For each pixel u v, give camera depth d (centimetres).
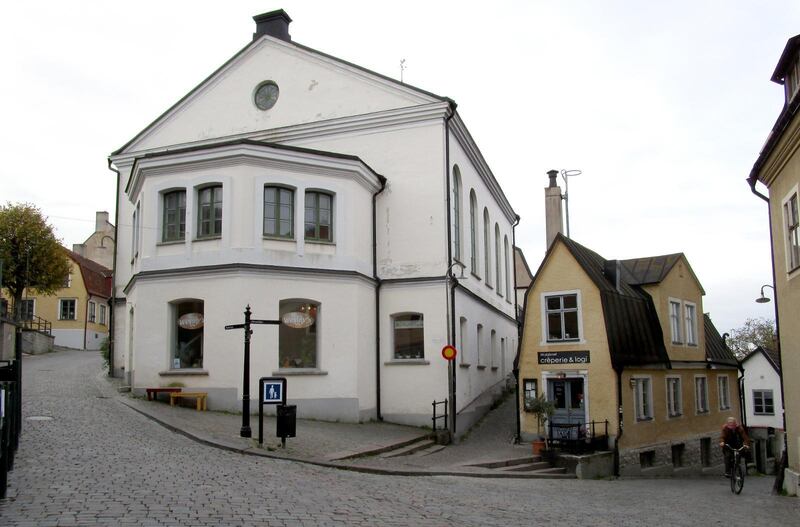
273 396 1703
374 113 2738
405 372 2548
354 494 1214
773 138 1680
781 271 1858
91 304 5634
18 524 824
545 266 2619
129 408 2056
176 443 1606
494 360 3478
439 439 2312
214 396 2191
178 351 2294
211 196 2328
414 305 2589
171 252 2328
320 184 2439
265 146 2327
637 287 2941
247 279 2242
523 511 1226
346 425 2303
